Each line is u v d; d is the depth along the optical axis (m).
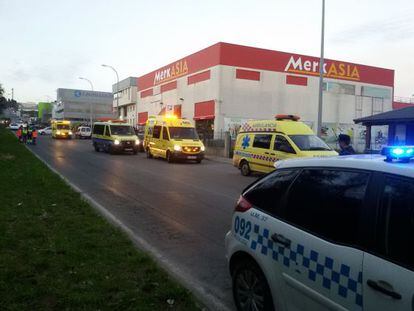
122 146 29.16
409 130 18.64
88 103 121.06
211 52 44.28
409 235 2.59
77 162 22.38
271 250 3.63
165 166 21.75
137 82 68.25
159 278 4.96
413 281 2.43
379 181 2.91
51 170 16.69
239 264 4.13
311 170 3.60
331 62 49.75
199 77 46.75
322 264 3.07
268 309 3.68
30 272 4.97
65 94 118.62
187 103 49.66
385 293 2.56
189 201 11.08
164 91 56.00
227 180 16.12
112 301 4.30
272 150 16.12
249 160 17.38
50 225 7.30
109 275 5.00
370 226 2.82
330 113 49.97
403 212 2.68
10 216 7.76
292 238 3.41
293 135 15.75
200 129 46.78
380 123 19.39
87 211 8.54
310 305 3.17
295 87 47.16
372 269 2.68
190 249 6.70
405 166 2.84
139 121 66.38
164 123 25.12
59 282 4.71
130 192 12.38
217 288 5.11
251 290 3.95
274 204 3.82
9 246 5.96
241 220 4.16
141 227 8.09
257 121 17.69
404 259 2.56
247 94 44.28
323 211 3.27
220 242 7.12
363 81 52.41
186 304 4.35
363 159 3.24
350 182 3.15
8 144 34.03
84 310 4.08
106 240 6.45
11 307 4.08
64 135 55.09
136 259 5.56
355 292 2.78
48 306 4.18
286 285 3.43
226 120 43.31
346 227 3.01
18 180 12.58
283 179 3.87
